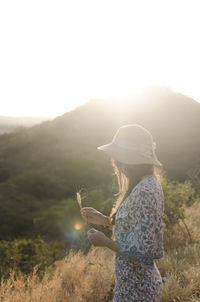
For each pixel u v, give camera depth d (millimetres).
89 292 2988
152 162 1723
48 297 2822
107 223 2201
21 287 3098
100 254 4367
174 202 5438
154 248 1582
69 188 30750
